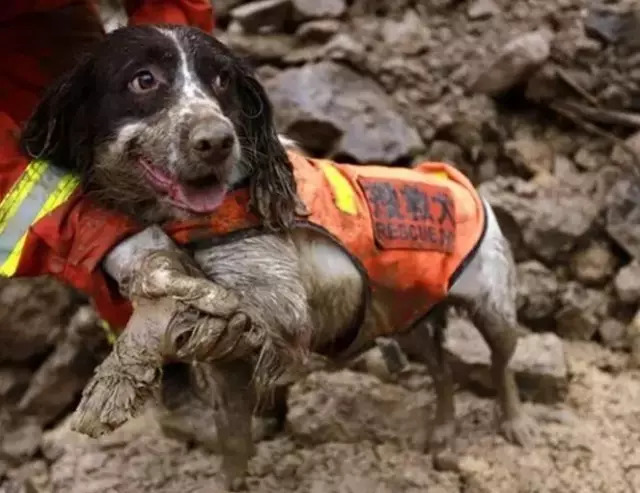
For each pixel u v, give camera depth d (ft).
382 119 11.30
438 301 8.69
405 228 8.23
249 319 6.40
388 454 9.52
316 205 7.75
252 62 11.66
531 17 11.97
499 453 9.46
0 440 10.24
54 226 6.84
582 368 10.62
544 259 11.30
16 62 7.63
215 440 9.59
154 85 6.78
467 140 11.59
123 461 9.61
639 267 11.07
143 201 7.00
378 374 10.37
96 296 7.00
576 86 11.75
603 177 11.52
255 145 7.22
